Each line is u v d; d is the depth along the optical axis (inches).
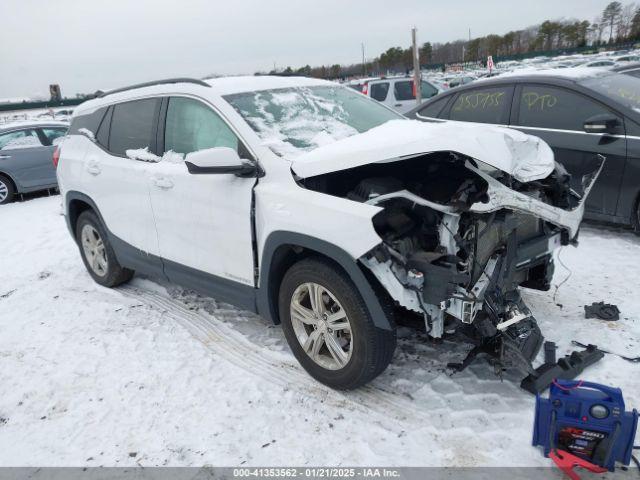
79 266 224.5
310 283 115.2
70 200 191.2
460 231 107.9
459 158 111.4
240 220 125.9
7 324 169.3
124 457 104.0
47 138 404.8
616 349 126.0
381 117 157.9
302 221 110.0
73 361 141.8
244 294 133.0
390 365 127.3
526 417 105.6
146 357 141.0
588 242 198.8
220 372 131.1
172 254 152.0
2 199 389.1
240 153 128.0
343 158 110.5
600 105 192.9
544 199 120.0
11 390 130.6
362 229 100.3
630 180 184.9
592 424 87.3
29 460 105.5
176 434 109.4
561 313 145.6
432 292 99.1
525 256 116.3
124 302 179.5
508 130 119.2
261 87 146.9
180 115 147.7
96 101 184.5
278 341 144.5
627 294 154.0
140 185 155.4
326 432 106.5
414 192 116.2
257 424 110.5
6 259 245.4
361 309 106.5
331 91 163.2
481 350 115.3
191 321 160.6
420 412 110.0
